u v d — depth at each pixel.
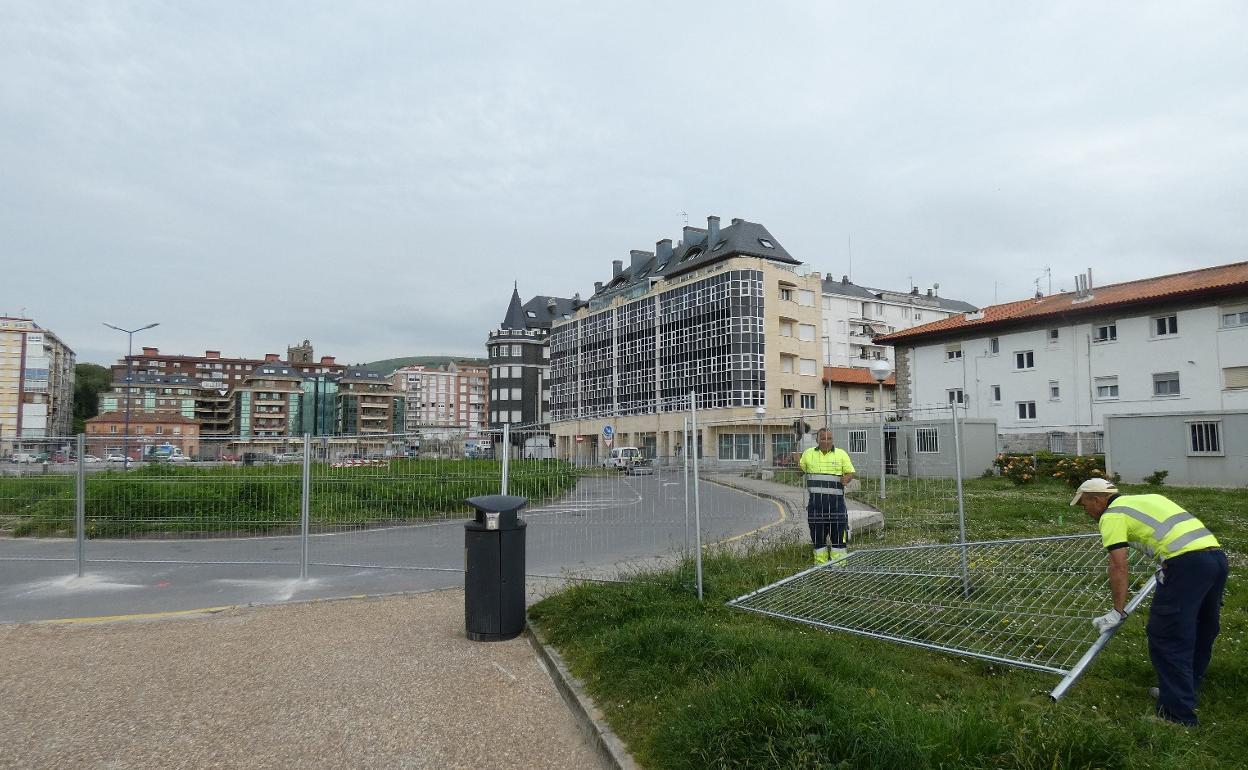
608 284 79.38
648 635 5.15
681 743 3.61
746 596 6.90
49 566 9.83
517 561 6.27
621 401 67.31
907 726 3.52
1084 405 36.84
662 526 8.77
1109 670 4.97
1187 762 3.47
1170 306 33.97
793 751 3.31
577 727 4.34
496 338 99.38
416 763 3.87
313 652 5.79
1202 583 4.25
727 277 55.59
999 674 5.00
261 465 10.57
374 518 10.21
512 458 9.66
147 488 10.68
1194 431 23.28
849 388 61.34
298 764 3.85
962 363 42.78
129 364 51.44
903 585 7.27
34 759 3.91
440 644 6.02
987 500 16.78
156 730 4.28
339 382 143.00
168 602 7.72
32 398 107.25
